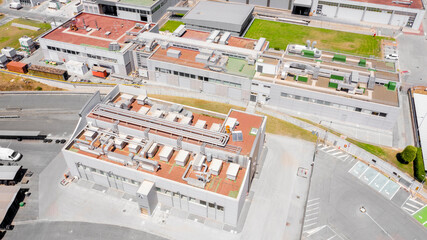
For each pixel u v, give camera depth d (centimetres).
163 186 5950
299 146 7794
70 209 6372
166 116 6969
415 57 11500
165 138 6325
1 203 6197
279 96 8712
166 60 9406
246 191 6350
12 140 7912
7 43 11825
